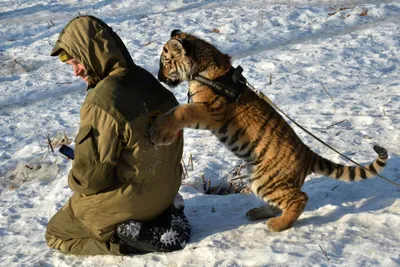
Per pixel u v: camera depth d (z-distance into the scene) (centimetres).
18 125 796
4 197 594
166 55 475
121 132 392
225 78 442
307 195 468
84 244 436
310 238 410
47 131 764
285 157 435
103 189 404
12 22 1304
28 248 471
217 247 414
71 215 432
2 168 668
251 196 516
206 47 461
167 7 1298
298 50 944
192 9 1254
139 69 424
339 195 485
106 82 399
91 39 397
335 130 637
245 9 1194
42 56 1080
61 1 1462
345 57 883
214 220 475
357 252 379
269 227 433
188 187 550
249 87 479
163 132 408
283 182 436
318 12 1121
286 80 820
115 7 1341
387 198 458
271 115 446
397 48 895
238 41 1018
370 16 1071
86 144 391
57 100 881
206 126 440
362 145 590
